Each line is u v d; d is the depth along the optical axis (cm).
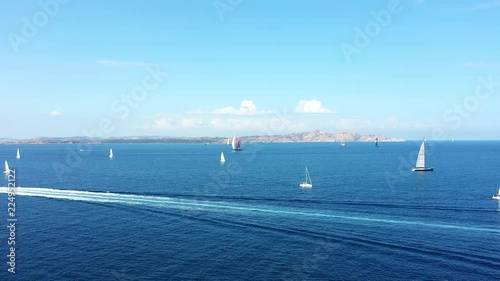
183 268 4850
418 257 5066
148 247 5638
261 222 6881
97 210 8094
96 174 15125
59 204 8769
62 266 4925
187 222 7000
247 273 4681
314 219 6988
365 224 6600
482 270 4631
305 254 5272
